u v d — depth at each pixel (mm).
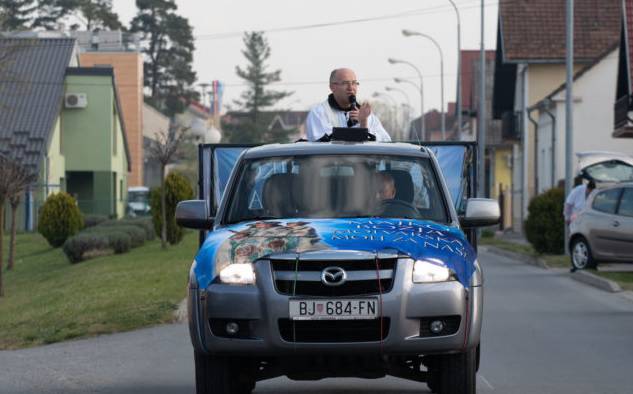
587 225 43906
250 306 13539
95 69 110688
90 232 62031
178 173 62875
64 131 110875
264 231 14336
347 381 19016
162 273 41188
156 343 24562
